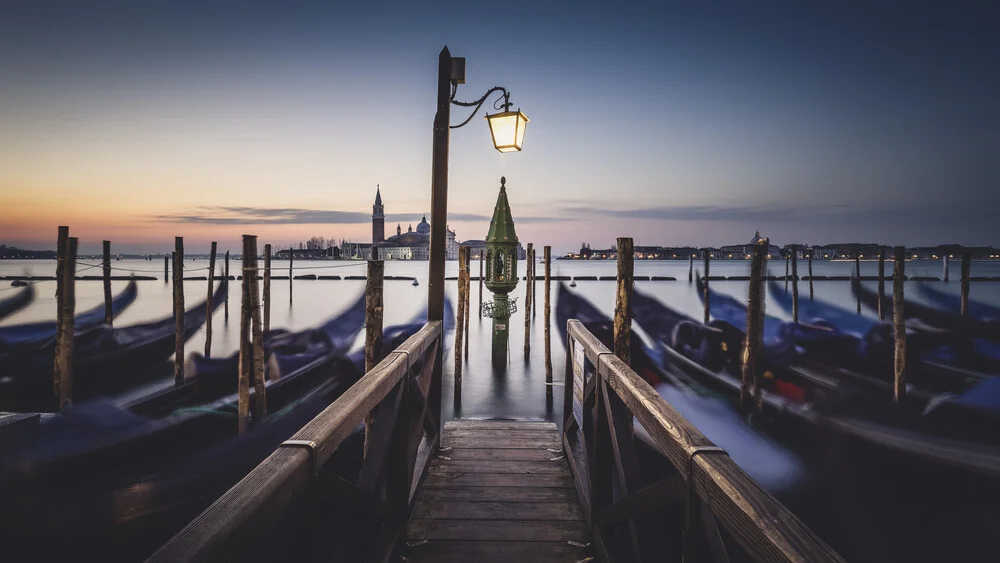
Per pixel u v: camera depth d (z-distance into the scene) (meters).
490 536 3.37
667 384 12.55
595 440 3.19
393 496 3.28
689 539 1.55
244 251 9.62
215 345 20.58
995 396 10.67
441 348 4.76
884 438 8.85
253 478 1.33
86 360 14.20
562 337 22.17
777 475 8.40
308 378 11.99
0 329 17.62
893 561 6.34
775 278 67.94
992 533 6.73
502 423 5.72
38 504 6.74
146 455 8.26
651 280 71.81
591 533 3.29
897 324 11.76
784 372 12.85
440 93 4.93
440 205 4.86
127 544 6.43
